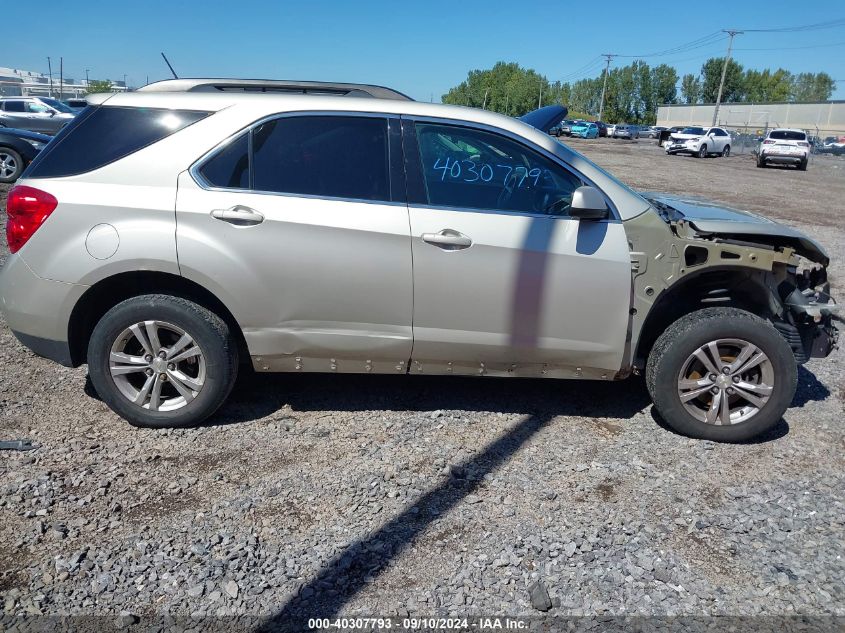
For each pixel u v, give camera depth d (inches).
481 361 161.2
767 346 157.3
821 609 109.9
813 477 149.3
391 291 153.9
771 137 1282.0
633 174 926.4
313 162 154.0
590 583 114.5
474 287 154.0
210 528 125.8
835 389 197.9
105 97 157.3
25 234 152.4
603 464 152.4
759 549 124.2
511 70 3988.7
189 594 109.3
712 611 109.0
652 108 4788.4
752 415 161.5
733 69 4468.5
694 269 157.1
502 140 157.6
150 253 149.0
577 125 2610.7
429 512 132.6
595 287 155.8
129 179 151.4
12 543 120.0
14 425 160.7
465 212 153.7
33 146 518.3
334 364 161.2
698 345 158.2
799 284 176.1
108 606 106.7
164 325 154.7
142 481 140.0
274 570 115.5
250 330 155.5
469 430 166.2
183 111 154.6
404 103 158.1
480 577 115.3
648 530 128.9
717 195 698.2
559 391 190.5
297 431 162.7
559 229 154.7
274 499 135.3
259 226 150.0
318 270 151.9
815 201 680.4
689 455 157.4
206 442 156.4
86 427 161.3
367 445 157.5
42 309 153.6
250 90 168.2
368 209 152.2
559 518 132.0
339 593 110.9
